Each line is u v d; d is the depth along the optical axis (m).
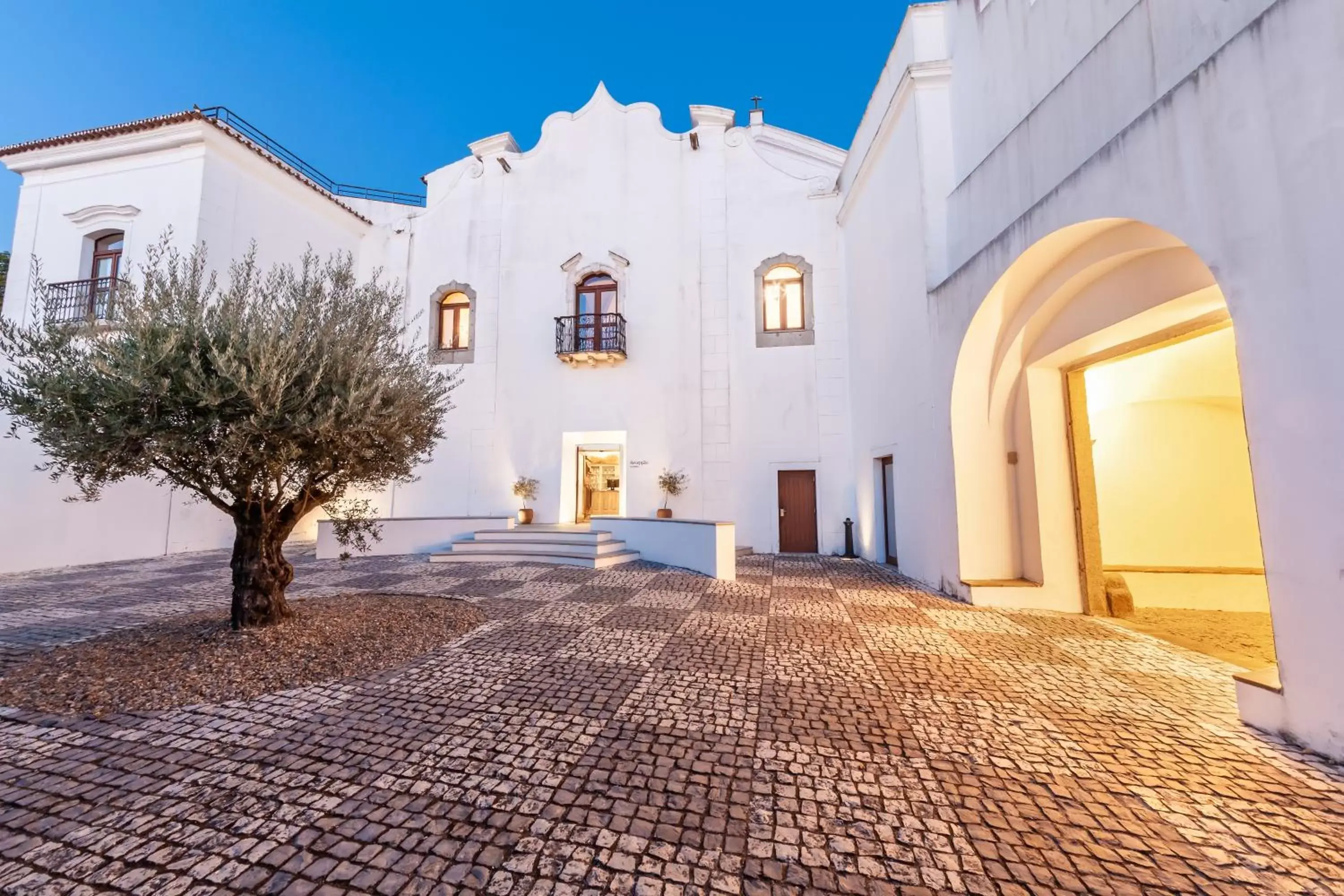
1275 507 2.95
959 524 6.58
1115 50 4.39
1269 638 5.16
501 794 2.45
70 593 7.00
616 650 4.59
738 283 11.98
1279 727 3.00
